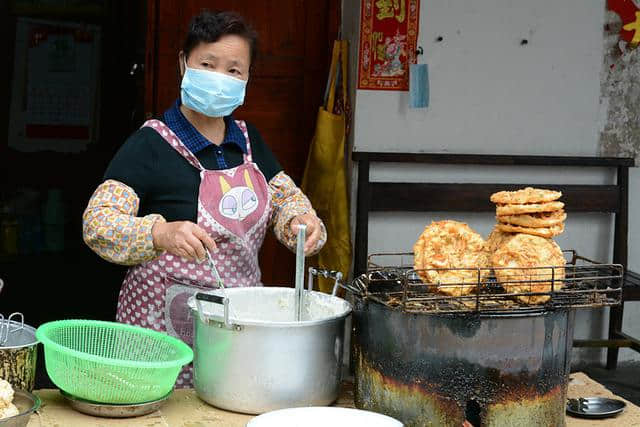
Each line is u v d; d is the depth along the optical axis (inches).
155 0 184.9
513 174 186.9
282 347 77.4
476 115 183.3
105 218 89.3
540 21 183.3
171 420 78.4
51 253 225.5
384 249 184.1
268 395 78.2
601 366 198.5
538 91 185.3
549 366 75.9
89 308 222.1
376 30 177.3
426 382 74.5
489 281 80.4
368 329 79.0
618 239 188.4
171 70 187.0
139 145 96.7
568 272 85.1
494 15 181.0
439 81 180.9
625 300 173.0
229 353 78.4
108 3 216.2
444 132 182.5
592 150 189.6
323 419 72.5
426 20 178.5
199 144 98.7
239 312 88.0
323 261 182.7
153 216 88.9
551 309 75.3
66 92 219.8
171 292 98.8
